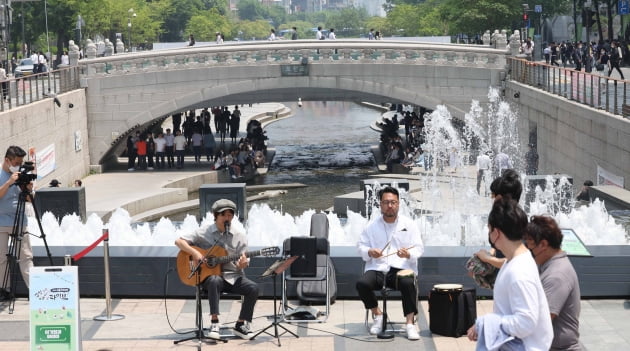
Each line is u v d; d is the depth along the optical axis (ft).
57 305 42.01
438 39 257.75
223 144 207.51
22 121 130.41
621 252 53.31
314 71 177.78
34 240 67.72
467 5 297.53
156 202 137.08
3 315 51.75
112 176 167.53
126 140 188.65
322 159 201.36
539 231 32.73
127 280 54.95
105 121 176.24
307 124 291.38
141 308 53.11
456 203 121.39
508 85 171.63
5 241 53.57
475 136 176.14
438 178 146.82
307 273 48.03
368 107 368.07
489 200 124.47
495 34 179.93
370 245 47.44
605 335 47.06
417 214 107.14
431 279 53.72
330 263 53.42
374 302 47.16
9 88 128.88
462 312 46.62
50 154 146.10
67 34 337.11
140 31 431.02
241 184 81.51
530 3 295.69
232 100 193.57
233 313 51.85
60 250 55.42
